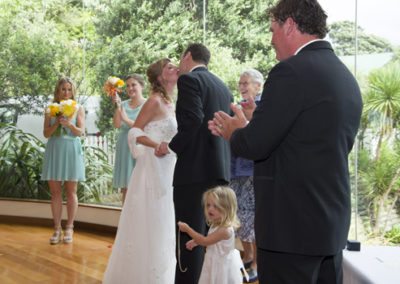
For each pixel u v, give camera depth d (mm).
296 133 1284
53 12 5273
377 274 1698
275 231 1300
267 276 1340
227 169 2369
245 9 3879
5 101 5430
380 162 2715
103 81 5016
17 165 5238
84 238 4469
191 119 2189
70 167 4246
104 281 2818
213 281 2305
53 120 4277
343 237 1316
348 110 1312
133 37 4754
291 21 1370
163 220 2711
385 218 2691
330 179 1279
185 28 4332
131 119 4258
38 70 5367
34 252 3895
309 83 1267
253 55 3850
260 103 1316
